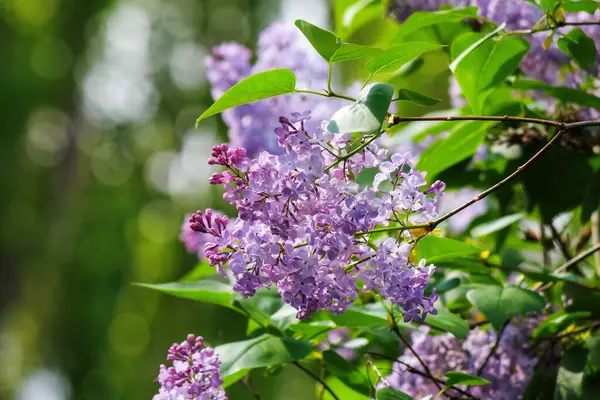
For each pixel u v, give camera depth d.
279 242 1.03
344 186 1.03
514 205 1.41
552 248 1.34
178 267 6.07
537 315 1.26
